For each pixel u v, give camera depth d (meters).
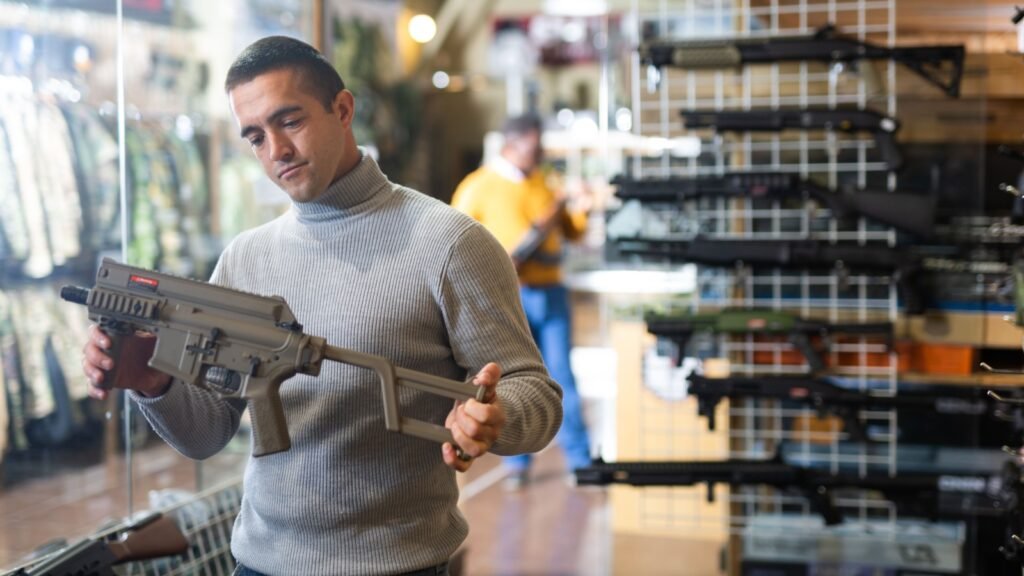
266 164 1.65
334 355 1.56
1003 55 2.85
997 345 2.87
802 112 3.05
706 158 3.24
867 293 3.11
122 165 2.65
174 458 2.75
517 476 5.30
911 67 2.99
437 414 1.71
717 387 3.02
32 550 2.30
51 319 2.42
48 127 2.43
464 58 11.49
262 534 1.74
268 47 1.61
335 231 1.72
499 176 5.08
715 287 3.22
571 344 5.26
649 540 3.52
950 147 3.04
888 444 3.10
